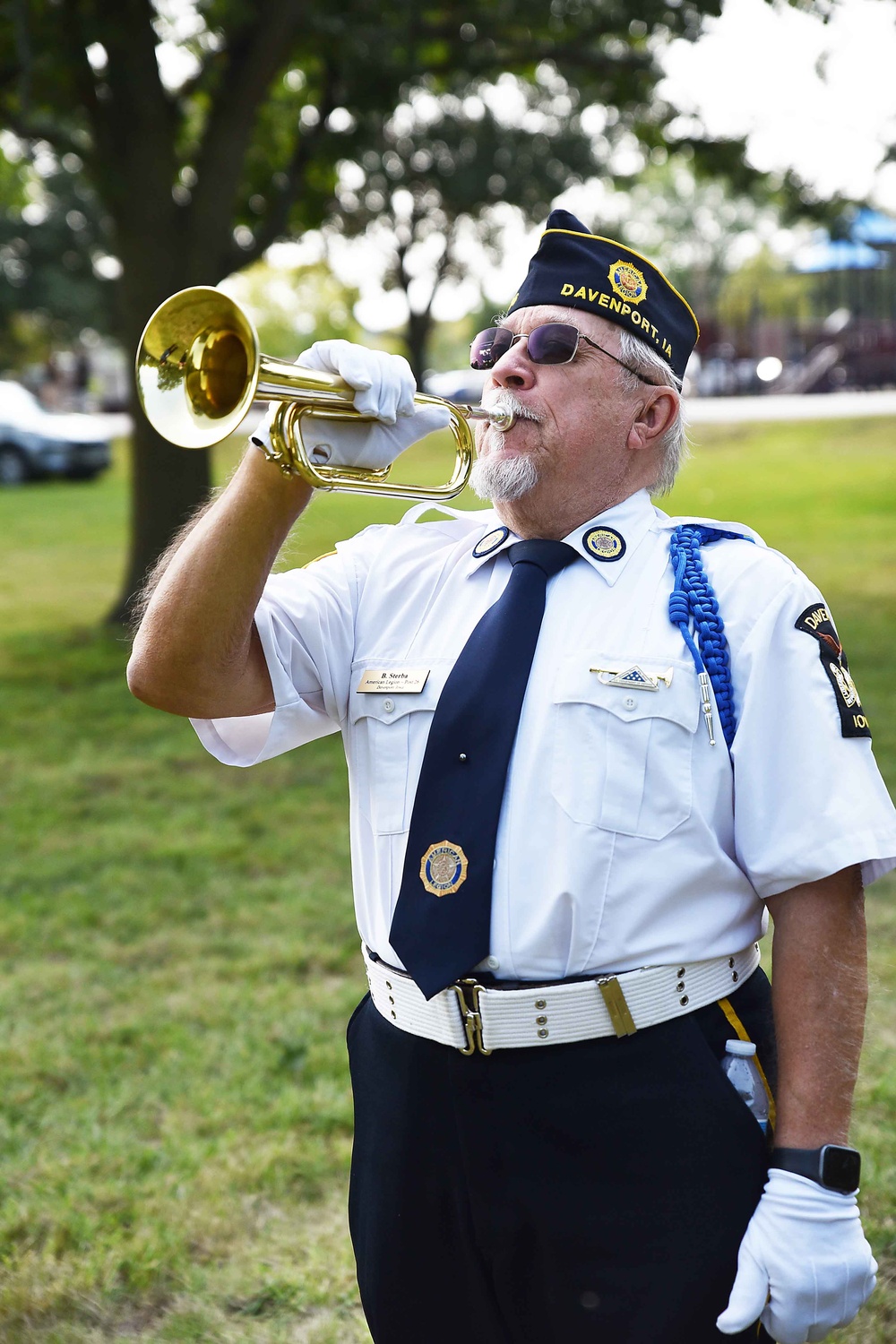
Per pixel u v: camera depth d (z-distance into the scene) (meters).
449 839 1.58
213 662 1.65
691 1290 1.51
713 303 37.19
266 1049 3.63
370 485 1.61
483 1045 1.55
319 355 1.54
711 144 10.75
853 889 1.56
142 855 5.37
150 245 9.14
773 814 1.54
